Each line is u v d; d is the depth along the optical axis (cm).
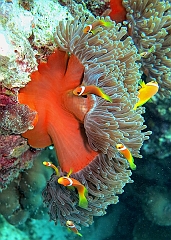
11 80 50
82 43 56
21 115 53
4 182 75
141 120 62
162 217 132
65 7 67
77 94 52
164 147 112
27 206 101
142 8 73
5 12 49
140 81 66
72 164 62
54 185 64
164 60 75
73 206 65
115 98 57
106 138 56
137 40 76
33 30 56
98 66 56
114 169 64
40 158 101
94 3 74
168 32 76
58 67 58
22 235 114
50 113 59
